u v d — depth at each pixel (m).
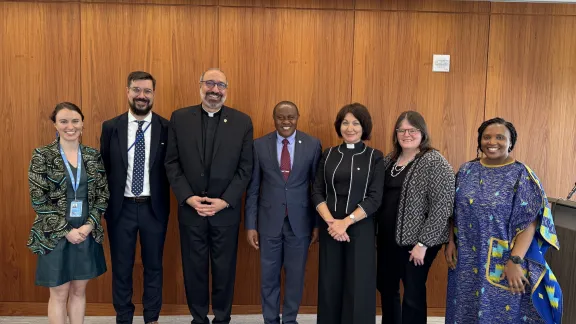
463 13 2.78
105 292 2.82
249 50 2.75
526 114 2.84
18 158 2.74
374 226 2.23
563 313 2.14
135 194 2.31
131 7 2.68
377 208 2.13
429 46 2.79
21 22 2.67
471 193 1.99
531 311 1.92
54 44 2.69
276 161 2.36
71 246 2.10
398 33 2.77
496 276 1.91
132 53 2.71
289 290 2.43
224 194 2.26
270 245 2.37
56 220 2.04
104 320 2.76
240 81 2.76
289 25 2.75
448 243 2.16
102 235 2.19
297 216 2.35
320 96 2.79
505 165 1.96
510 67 2.81
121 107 2.73
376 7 2.75
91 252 2.15
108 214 2.34
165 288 2.85
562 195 2.87
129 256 2.38
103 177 2.21
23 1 2.66
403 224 2.08
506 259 1.90
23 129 2.73
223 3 2.71
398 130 2.14
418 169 2.06
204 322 2.39
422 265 2.10
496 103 2.83
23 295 2.81
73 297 2.19
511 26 2.79
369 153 2.22
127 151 2.29
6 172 2.74
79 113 2.12
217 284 2.37
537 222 1.89
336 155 2.25
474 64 2.80
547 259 2.26
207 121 2.33
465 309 2.01
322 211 2.20
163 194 2.39
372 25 2.77
